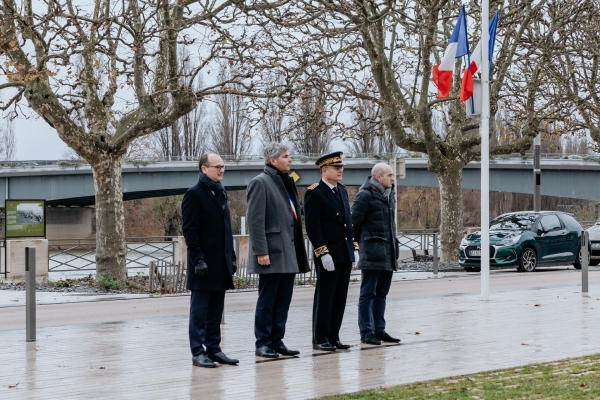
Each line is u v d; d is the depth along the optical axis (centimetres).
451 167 3234
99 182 2520
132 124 2469
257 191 1054
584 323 1376
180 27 2330
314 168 6084
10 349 1166
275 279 1072
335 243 1108
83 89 2670
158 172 5900
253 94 2459
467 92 1869
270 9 2430
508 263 2784
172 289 2281
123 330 1378
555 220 2959
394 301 1764
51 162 6006
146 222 9225
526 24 2981
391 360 1026
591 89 3300
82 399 812
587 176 5494
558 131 3347
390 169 1188
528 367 946
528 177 5584
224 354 1039
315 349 1124
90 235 7462
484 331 1285
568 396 773
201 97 2431
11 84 2414
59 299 2094
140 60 2392
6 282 2686
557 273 2731
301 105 2859
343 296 1139
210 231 1016
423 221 9931
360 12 2506
